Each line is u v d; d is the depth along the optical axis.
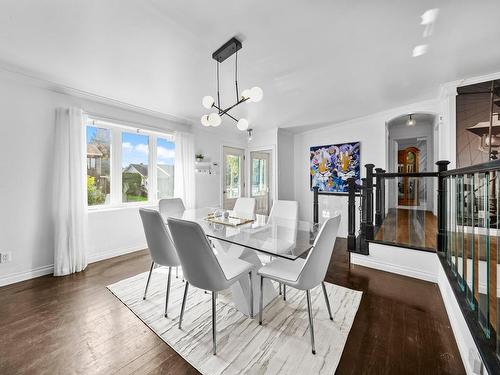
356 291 2.30
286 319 1.86
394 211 4.81
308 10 1.51
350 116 4.10
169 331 1.71
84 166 2.94
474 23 1.66
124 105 3.34
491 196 1.98
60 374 1.34
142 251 3.61
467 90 2.65
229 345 1.57
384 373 1.33
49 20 1.59
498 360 1.01
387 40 1.87
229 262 1.91
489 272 1.21
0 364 1.40
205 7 1.47
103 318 1.87
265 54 2.04
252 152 5.50
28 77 2.48
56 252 2.69
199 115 3.93
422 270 2.58
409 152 5.52
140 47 1.92
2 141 2.43
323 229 1.49
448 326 1.75
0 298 2.18
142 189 3.79
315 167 5.02
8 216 2.48
